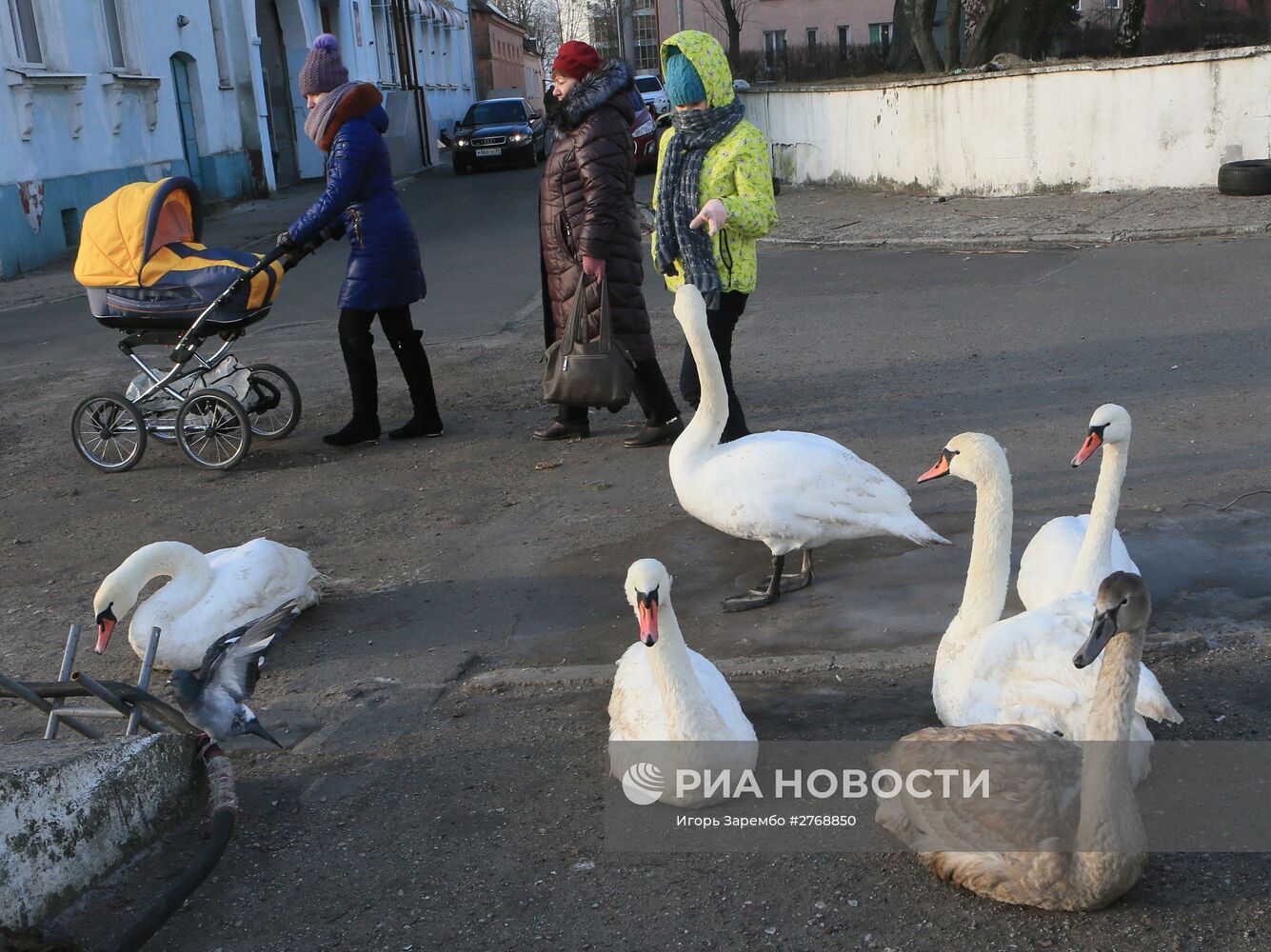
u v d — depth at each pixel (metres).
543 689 4.95
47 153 20.20
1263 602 5.16
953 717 3.98
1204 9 32.25
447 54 58.28
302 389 10.70
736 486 5.21
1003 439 7.77
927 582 5.66
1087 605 3.87
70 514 7.88
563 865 3.74
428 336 12.77
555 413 9.35
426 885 3.70
